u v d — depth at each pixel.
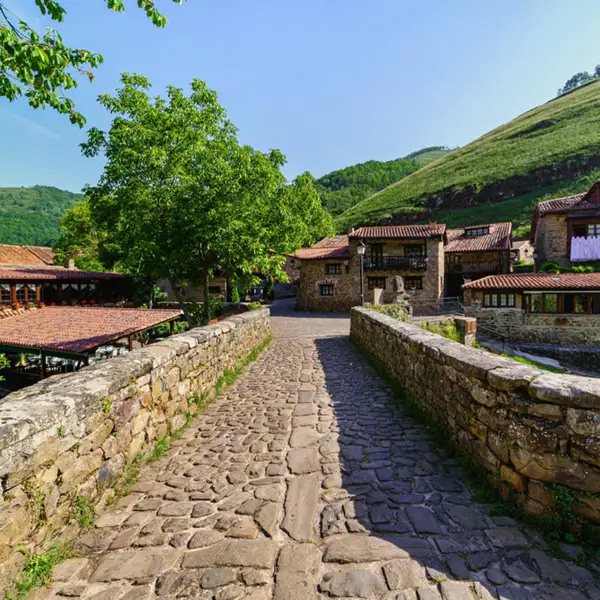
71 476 2.28
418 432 3.78
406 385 4.99
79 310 12.69
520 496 2.30
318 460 3.22
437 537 2.12
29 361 13.41
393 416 4.32
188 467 3.22
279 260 17.08
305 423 4.19
